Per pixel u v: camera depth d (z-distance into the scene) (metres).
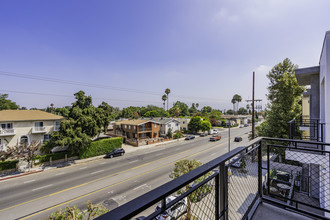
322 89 5.65
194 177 0.91
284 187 7.01
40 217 7.45
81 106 17.16
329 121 3.94
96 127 17.09
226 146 22.12
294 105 11.26
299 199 5.95
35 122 17.14
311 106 6.71
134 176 11.95
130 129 27.69
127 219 0.58
